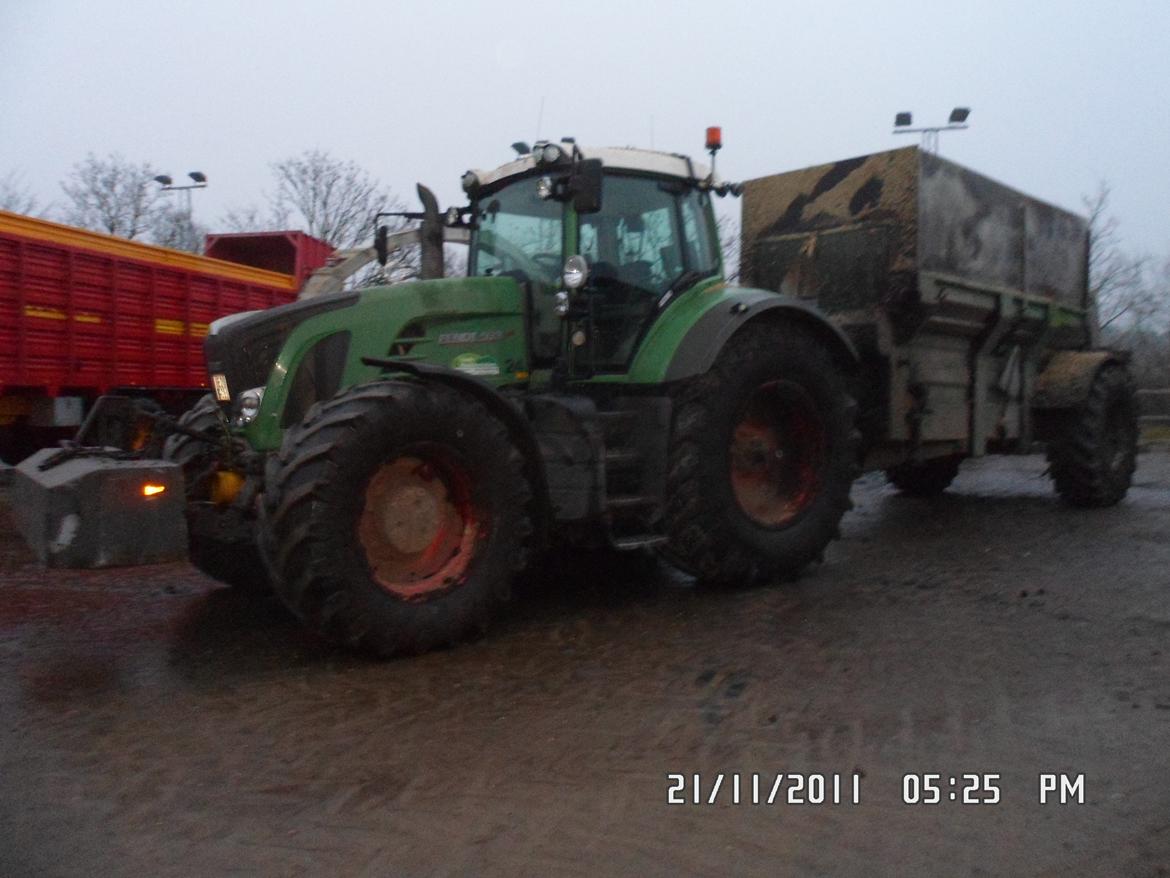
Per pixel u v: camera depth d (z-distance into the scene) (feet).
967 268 24.12
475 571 15.14
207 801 10.00
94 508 13.43
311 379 16.29
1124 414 28.81
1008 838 9.24
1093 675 13.46
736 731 11.70
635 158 19.02
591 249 18.37
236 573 18.29
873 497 31.71
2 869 8.73
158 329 36.35
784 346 19.08
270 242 44.65
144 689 13.38
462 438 14.84
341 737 11.61
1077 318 29.48
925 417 23.68
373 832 9.36
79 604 18.15
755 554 18.52
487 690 13.17
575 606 17.63
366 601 13.94
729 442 18.22
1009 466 41.60
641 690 13.11
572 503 16.52
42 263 31.65
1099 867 8.74
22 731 11.90
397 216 20.58
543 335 18.45
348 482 13.71
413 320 16.97
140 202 81.41
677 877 8.61
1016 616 16.39
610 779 10.46
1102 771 10.57
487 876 8.61
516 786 10.30
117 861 8.86
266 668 14.25
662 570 20.56
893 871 8.70
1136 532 24.12
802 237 24.41
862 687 13.11
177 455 17.13
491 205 19.79
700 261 19.88
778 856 8.96
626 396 18.35
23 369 31.19
